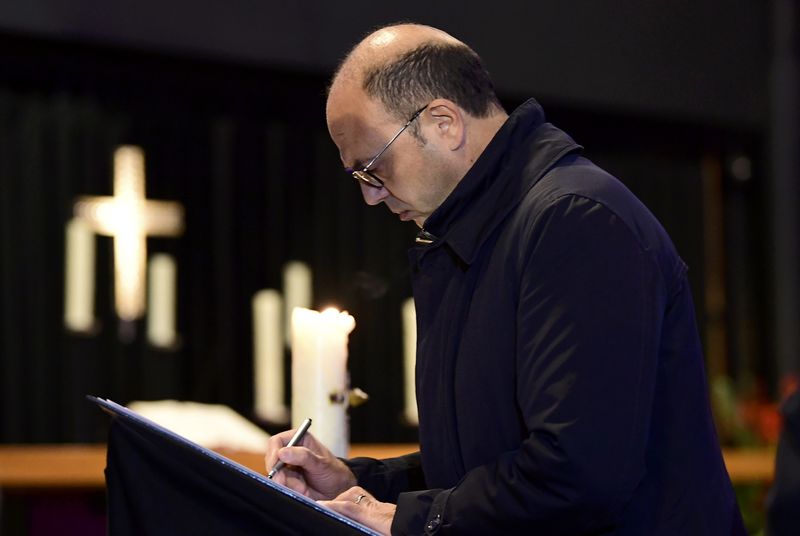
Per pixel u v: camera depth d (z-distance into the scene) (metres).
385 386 13.15
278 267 12.76
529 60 13.14
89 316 11.30
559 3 13.37
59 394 11.71
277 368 11.30
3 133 11.55
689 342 3.88
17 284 11.60
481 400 3.83
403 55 4.03
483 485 3.61
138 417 3.52
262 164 12.71
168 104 12.15
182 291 12.33
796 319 14.69
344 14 12.30
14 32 10.76
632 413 3.49
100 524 8.43
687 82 14.15
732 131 14.55
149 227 11.96
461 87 4.02
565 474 3.41
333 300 12.98
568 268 3.59
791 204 14.69
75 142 11.78
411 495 3.79
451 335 3.97
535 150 3.98
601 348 3.50
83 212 11.63
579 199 3.68
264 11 11.93
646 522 3.77
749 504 9.18
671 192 14.49
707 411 3.93
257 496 3.54
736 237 14.85
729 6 14.49
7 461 7.64
